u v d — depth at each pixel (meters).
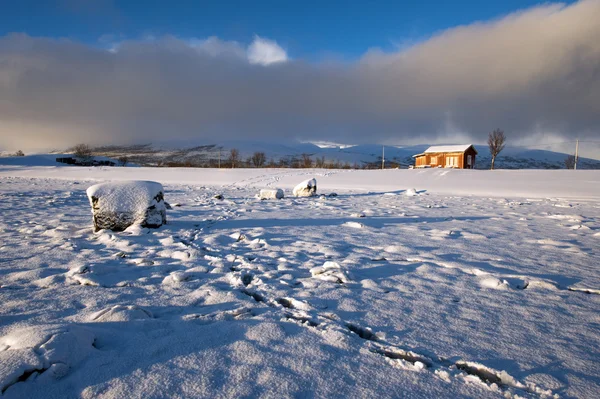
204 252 5.68
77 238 6.68
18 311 3.25
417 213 11.86
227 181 34.56
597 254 6.00
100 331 2.71
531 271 4.91
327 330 2.93
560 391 2.19
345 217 10.43
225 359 2.43
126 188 7.63
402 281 4.40
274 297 3.74
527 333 3.01
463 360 2.53
